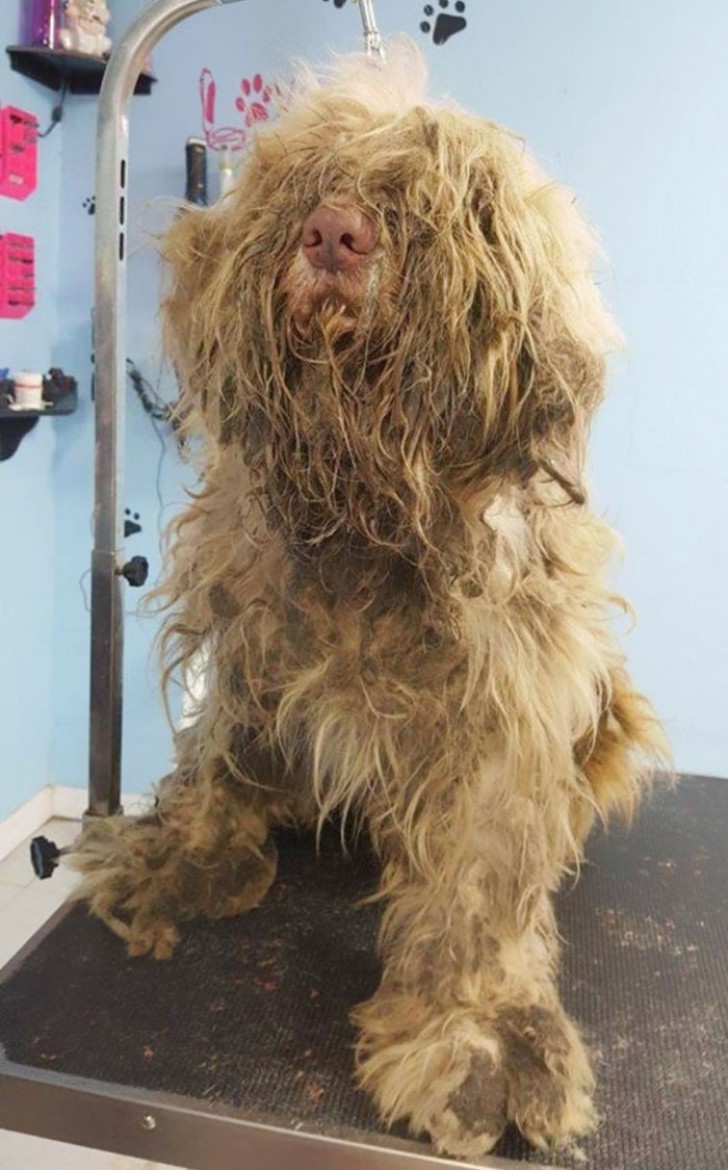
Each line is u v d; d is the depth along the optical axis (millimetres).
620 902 959
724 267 1867
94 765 947
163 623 901
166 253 750
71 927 864
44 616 2223
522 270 614
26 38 1929
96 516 905
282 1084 695
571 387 646
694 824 1143
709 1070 724
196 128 2006
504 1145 654
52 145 2051
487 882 751
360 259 594
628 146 1854
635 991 814
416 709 725
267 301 621
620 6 1810
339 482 649
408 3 1876
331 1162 652
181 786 949
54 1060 710
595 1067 723
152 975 804
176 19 819
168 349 762
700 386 1921
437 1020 717
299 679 753
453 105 778
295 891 917
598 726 896
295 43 1930
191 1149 674
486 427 622
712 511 1965
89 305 2121
